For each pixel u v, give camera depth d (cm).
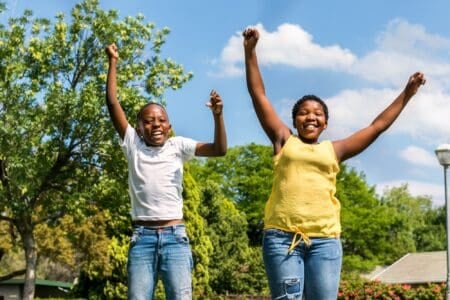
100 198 1903
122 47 1902
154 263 462
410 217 7125
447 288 1612
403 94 467
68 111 1775
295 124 453
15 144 1756
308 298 423
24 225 1892
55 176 1889
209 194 3628
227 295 3369
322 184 430
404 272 4266
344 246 5291
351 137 455
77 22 1873
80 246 2412
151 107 489
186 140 491
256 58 470
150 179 471
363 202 5200
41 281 3862
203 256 3031
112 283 2672
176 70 1948
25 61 1845
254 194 5112
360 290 1980
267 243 425
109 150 1856
